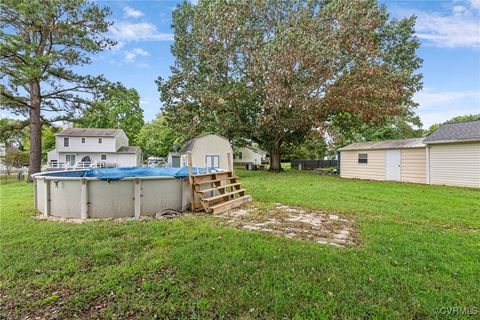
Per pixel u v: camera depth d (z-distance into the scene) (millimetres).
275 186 9531
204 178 5863
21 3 10398
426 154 10844
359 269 2570
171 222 4383
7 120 14906
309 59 12289
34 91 12859
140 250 3105
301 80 13258
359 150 13531
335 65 13273
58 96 13469
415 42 14750
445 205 5879
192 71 16156
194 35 15359
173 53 16500
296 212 5219
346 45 12867
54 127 15234
